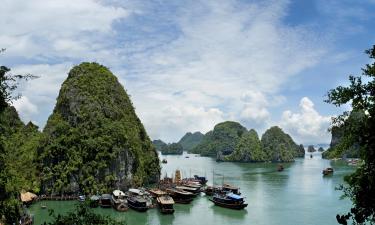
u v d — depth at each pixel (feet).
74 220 54.08
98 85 434.71
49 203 318.86
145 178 437.99
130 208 274.98
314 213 252.21
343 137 40.91
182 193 293.43
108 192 357.82
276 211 260.42
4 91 57.88
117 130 386.52
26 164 341.21
